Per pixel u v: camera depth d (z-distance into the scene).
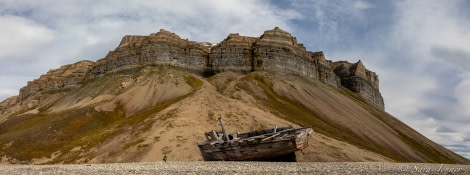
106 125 142.75
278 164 42.44
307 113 172.88
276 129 61.16
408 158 147.25
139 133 104.25
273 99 183.00
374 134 163.38
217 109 121.81
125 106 168.25
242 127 104.81
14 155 100.69
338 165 40.50
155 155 82.00
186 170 33.75
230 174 29.59
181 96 173.00
